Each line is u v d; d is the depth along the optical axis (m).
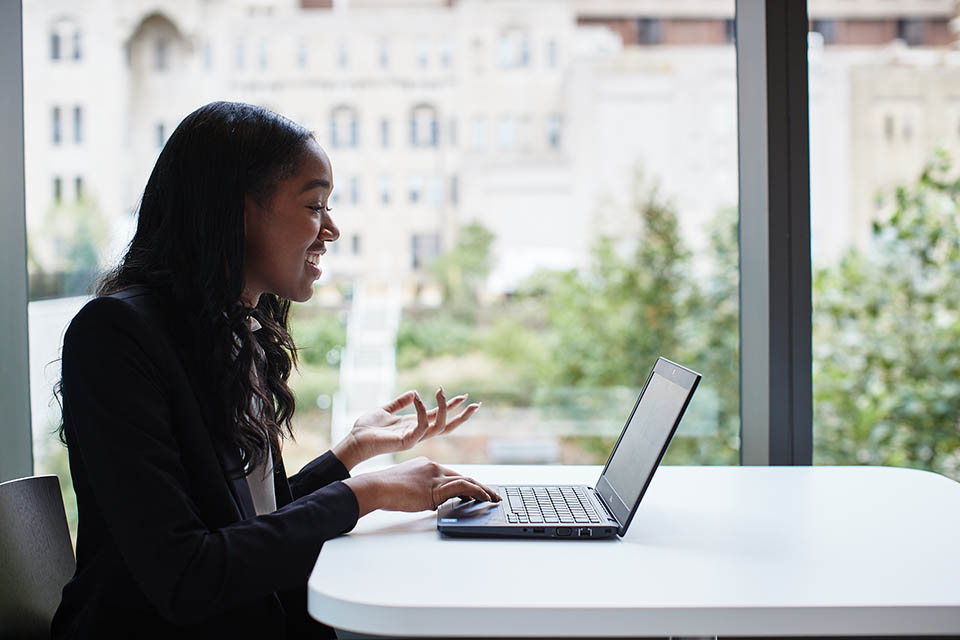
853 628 0.79
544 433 4.80
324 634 1.17
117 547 0.94
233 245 1.03
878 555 0.96
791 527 1.08
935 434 3.37
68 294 4.69
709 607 0.79
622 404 4.95
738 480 1.38
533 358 5.17
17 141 1.67
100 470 0.89
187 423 0.98
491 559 0.94
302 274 1.12
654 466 1.04
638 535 1.05
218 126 1.05
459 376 5.16
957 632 0.79
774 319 1.64
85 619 0.95
